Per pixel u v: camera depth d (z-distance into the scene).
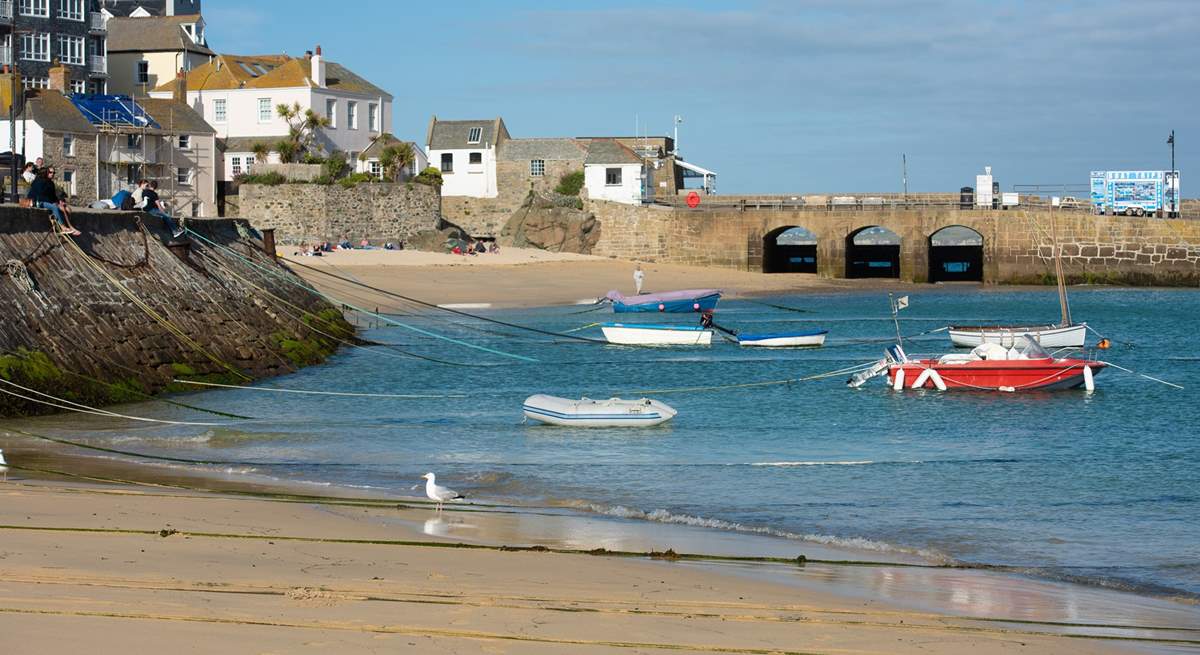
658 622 12.28
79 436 26.36
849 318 66.38
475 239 96.19
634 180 97.50
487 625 11.75
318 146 93.69
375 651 10.71
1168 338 56.53
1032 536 18.80
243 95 94.69
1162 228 86.38
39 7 87.25
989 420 32.97
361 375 41.12
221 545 14.94
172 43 98.44
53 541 14.54
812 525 19.27
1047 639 12.54
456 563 14.64
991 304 74.38
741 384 40.59
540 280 80.88
